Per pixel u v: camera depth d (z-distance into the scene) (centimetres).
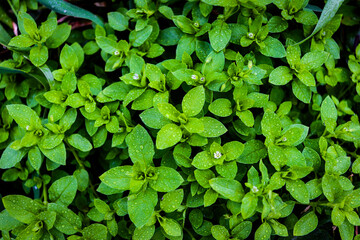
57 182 25
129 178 24
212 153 24
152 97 25
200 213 25
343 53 29
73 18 30
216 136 24
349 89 28
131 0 28
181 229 25
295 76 26
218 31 25
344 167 25
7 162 25
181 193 24
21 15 27
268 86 27
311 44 26
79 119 27
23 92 28
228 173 24
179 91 27
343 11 29
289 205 24
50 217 24
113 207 25
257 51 26
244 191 24
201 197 25
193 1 26
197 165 24
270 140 24
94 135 26
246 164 25
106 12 31
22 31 27
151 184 24
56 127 25
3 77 28
